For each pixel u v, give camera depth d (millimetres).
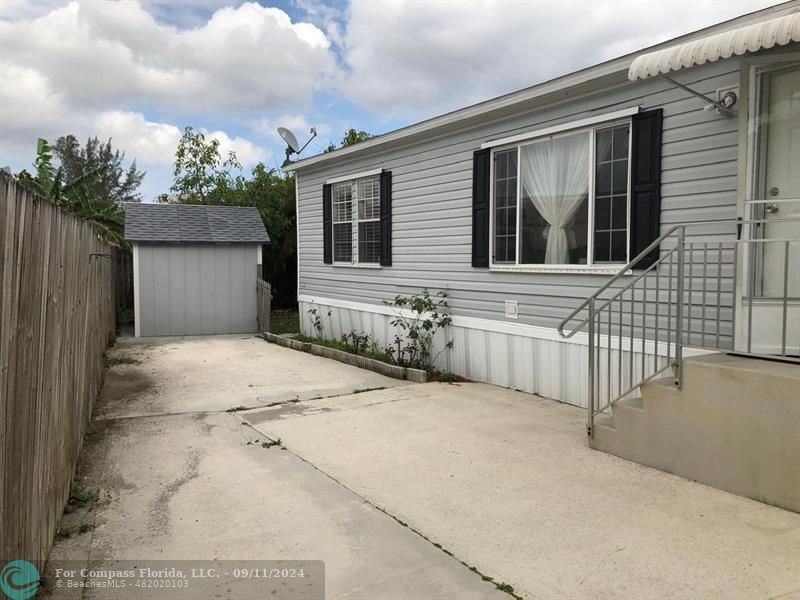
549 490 4062
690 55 4078
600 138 6234
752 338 4594
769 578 2908
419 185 8836
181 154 20031
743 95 4516
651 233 5691
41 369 3043
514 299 7285
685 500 3848
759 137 4598
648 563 3070
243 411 6332
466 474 4398
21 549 2615
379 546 3307
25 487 2684
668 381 4512
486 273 7695
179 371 8656
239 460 4766
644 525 3506
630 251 5906
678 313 4250
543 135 6770
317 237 11914
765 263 4617
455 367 8289
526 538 3377
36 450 2908
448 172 8250
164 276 12781
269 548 3303
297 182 12562
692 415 4148
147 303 12703
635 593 2797
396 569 3057
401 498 3975
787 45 4328
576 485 4145
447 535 3430
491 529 3496
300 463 4680
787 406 3621
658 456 4410
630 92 5867
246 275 13391
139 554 3246
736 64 4996
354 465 4625
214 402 6727
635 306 5891
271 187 17328
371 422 5855
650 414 4453
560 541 3332
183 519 3688
